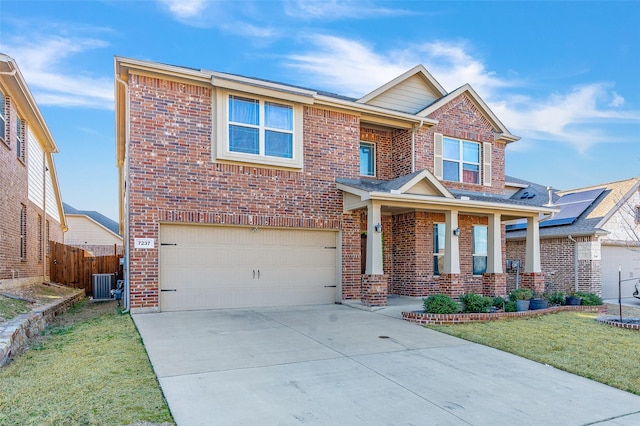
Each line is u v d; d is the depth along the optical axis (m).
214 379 5.53
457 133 14.81
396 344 7.65
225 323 9.00
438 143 14.38
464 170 15.12
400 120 13.73
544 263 17.91
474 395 5.35
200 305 10.64
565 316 10.91
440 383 5.73
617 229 16.83
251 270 11.28
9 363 6.27
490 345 7.79
